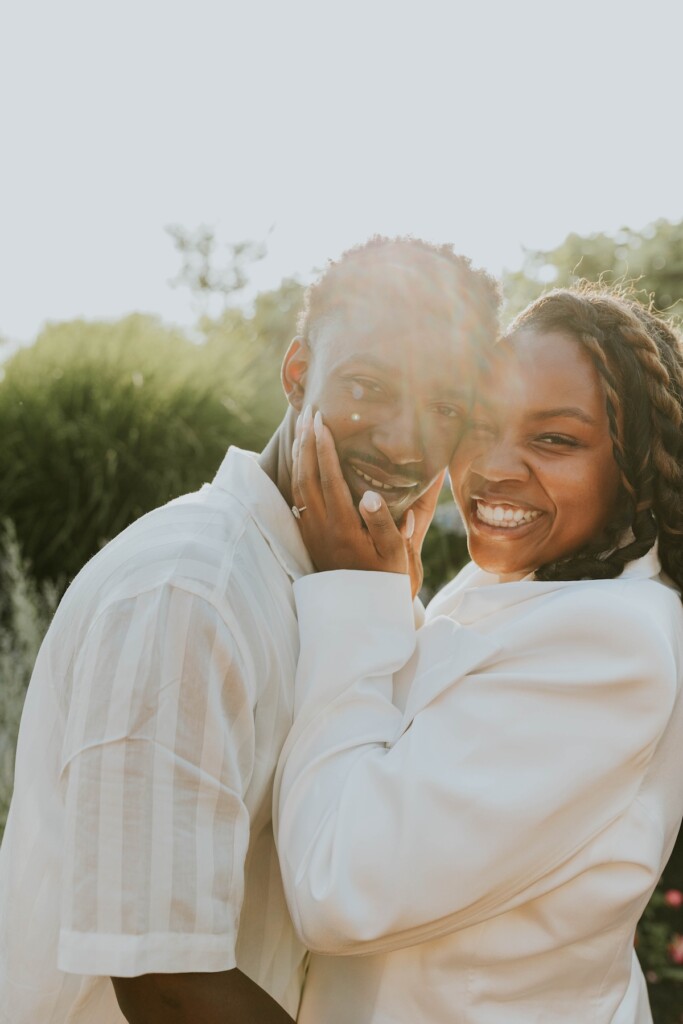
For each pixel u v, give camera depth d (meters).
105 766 1.14
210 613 1.22
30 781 1.30
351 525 1.48
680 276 7.56
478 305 1.49
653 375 1.49
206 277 8.19
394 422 1.45
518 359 1.49
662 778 1.38
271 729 1.36
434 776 1.27
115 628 1.19
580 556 1.56
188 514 1.34
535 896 1.31
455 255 1.51
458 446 1.54
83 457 4.95
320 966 1.46
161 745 1.15
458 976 1.34
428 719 1.34
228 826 1.20
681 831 3.45
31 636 3.72
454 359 1.47
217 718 1.20
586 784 1.28
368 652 1.41
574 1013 1.38
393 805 1.27
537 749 1.29
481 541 1.59
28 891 1.26
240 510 1.42
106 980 1.26
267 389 5.81
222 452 5.11
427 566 4.43
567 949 1.35
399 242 1.48
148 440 5.03
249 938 1.40
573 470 1.50
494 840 1.25
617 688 1.30
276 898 1.43
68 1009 1.25
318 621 1.42
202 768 1.18
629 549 1.52
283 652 1.39
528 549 1.56
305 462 1.47
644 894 1.33
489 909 1.30
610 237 7.69
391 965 1.37
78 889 1.12
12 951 1.27
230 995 1.17
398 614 1.45
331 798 1.32
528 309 1.56
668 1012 3.10
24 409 5.16
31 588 4.38
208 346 5.99
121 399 5.14
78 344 5.65
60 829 1.25
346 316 1.46
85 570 1.35
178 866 1.14
